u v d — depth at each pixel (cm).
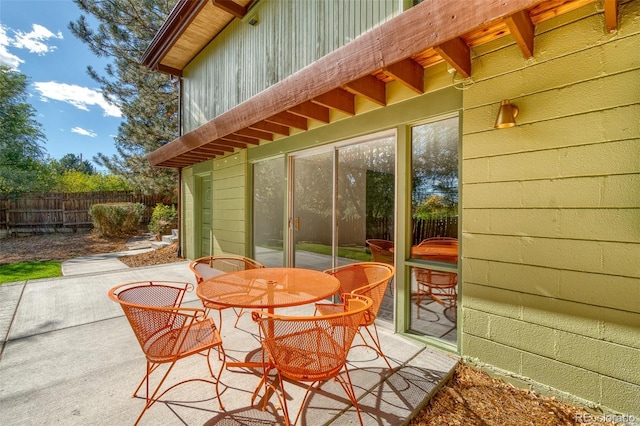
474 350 235
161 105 1135
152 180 1177
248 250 517
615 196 176
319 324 160
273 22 464
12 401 190
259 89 494
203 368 231
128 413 180
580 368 188
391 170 308
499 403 198
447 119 263
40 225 1113
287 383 211
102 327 309
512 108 210
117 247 918
